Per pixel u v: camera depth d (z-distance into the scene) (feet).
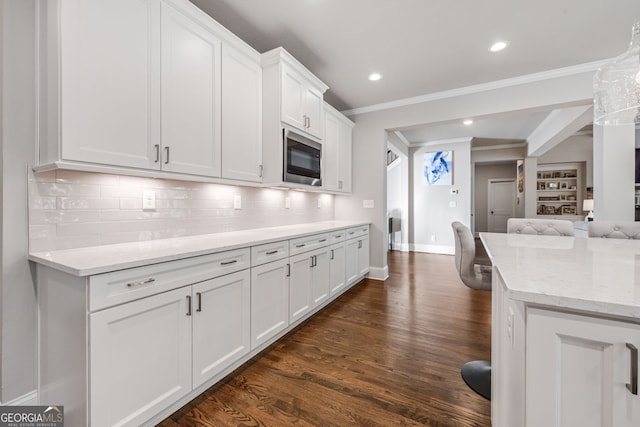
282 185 7.98
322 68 9.43
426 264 16.52
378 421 4.50
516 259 3.72
